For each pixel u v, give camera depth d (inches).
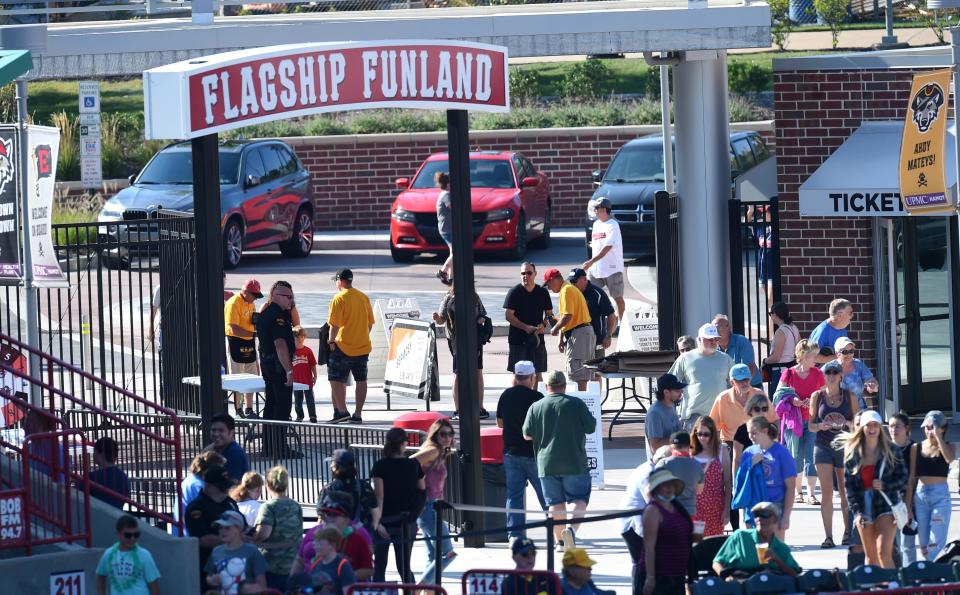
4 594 1151.6
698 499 1334.9
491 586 1066.1
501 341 2598.4
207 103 1398.9
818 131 1975.9
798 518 1579.7
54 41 1932.8
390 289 2910.9
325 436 1628.9
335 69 1462.8
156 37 1937.7
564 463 1443.2
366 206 3897.6
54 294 2765.7
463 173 1557.6
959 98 1492.4
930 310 2011.6
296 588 1070.4
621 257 2472.9
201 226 1481.3
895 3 4758.9
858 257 1979.6
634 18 1935.3
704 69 2063.2
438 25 1940.2
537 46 1943.9
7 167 1663.4
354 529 1183.6
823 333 1712.6
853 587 1107.9
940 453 1305.4
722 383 1583.4
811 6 4906.5
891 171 1893.5
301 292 2874.0
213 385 1489.9
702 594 1087.0
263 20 2032.5
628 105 4293.8
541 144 3897.6
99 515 1246.3
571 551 1083.3
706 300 2092.8
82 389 1711.4
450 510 1568.7
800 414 1595.7
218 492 1232.2
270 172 3248.0
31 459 1301.7
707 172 2080.5
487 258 3309.5
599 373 1945.1
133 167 4143.7
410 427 1571.1
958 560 1159.6
